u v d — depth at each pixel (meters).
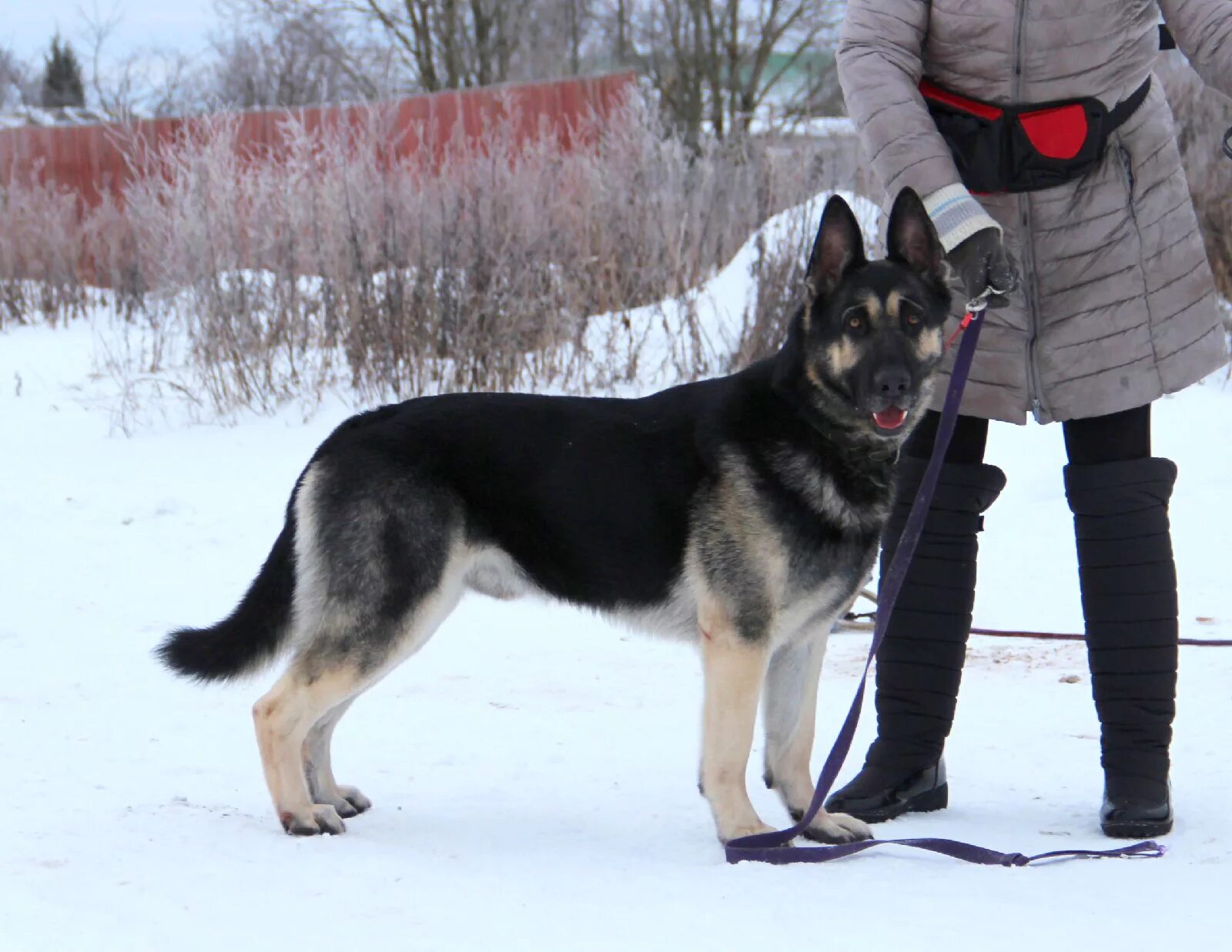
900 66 3.84
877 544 3.74
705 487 3.68
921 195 3.70
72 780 4.10
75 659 5.64
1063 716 4.88
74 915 2.89
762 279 10.49
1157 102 3.89
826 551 3.63
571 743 4.69
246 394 10.52
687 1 26.95
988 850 3.41
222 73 25.09
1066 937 2.78
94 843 3.41
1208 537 7.18
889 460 3.67
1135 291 3.80
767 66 27.36
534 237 10.59
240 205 11.19
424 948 2.74
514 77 28.19
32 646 5.82
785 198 11.57
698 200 11.58
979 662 5.64
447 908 3.00
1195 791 3.98
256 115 16.64
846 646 6.06
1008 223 3.83
